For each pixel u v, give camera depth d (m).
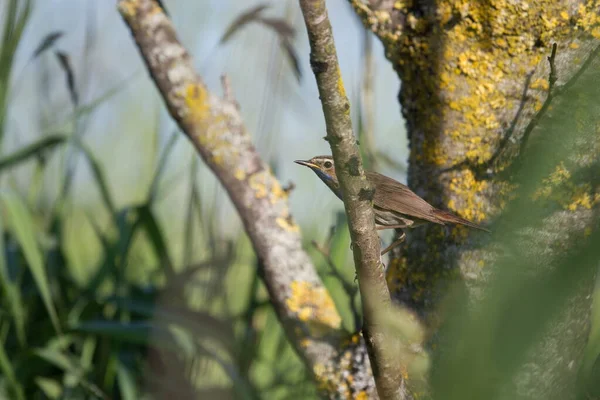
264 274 6.32
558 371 5.02
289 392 7.55
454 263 5.47
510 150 5.37
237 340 8.00
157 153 9.12
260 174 6.47
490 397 2.38
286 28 7.00
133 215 8.08
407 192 5.86
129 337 7.38
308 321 6.11
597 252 2.23
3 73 7.66
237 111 6.66
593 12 5.25
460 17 5.49
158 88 6.60
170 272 8.12
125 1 6.63
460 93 5.55
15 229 7.08
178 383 7.81
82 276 9.41
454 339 2.63
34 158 8.85
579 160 4.77
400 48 5.81
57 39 7.55
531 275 2.45
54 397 7.72
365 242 4.28
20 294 8.18
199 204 7.97
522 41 5.36
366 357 5.95
